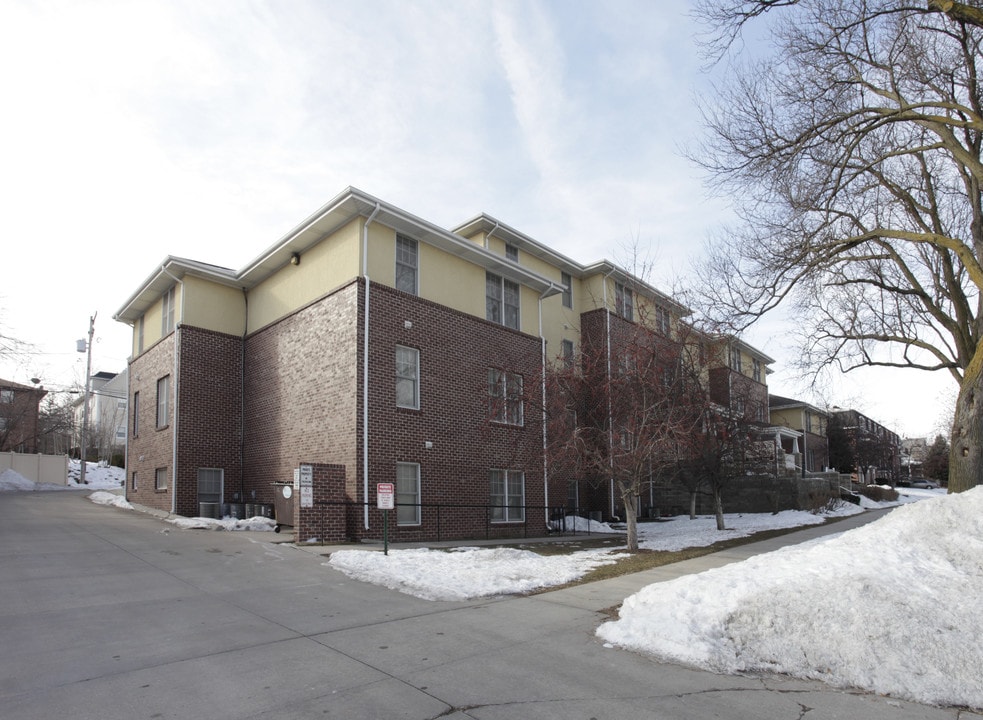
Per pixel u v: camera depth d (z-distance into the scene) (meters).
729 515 28.97
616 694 5.68
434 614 8.47
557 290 23.22
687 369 16.23
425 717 5.04
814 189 13.92
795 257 14.23
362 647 6.88
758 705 5.50
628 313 26.61
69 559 11.34
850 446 53.59
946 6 10.66
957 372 16.53
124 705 5.16
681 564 12.98
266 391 19.80
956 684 5.81
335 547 13.64
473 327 19.89
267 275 20.42
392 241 17.73
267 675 5.93
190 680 5.75
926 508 9.52
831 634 6.57
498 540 18.64
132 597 8.84
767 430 36.75
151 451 21.55
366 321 16.55
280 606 8.62
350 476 15.84
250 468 20.20
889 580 7.64
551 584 10.83
